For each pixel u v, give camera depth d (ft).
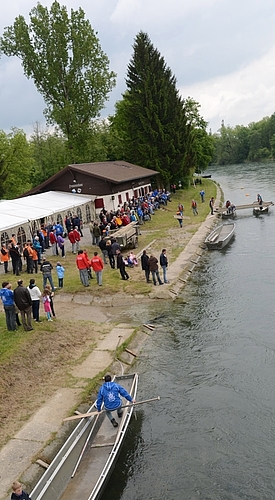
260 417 42.65
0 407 44.62
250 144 589.32
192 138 225.76
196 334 62.44
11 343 55.21
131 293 78.02
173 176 215.51
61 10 182.09
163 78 209.15
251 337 59.47
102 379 50.11
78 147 200.03
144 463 37.99
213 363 53.78
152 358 56.70
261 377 49.47
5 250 89.40
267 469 36.17
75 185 152.66
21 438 39.78
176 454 38.78
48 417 42.78
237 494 33.99
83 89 190.49
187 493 34.47
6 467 36.11
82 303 76.54
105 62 192.03
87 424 40.98
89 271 85.81
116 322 68.18
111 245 91.76
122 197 160.86
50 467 34.65
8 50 184.55
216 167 564.30
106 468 34.91
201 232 125.90
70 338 60.03
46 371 52.08
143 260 81.61
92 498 32.09
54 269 92.63
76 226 121.19
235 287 80.18
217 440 40.09
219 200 196.95
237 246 110.93
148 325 66.18
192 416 43.88
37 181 279.90
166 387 49.55
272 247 106.11
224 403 45.42
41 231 103.91
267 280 81.92
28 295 58.59
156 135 206.49
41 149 287.07
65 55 184.85
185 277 87.97
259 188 237.86
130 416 41.70
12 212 113.09
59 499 33.12
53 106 192.34
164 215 159.12
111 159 255.91
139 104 208.54
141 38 209.26
